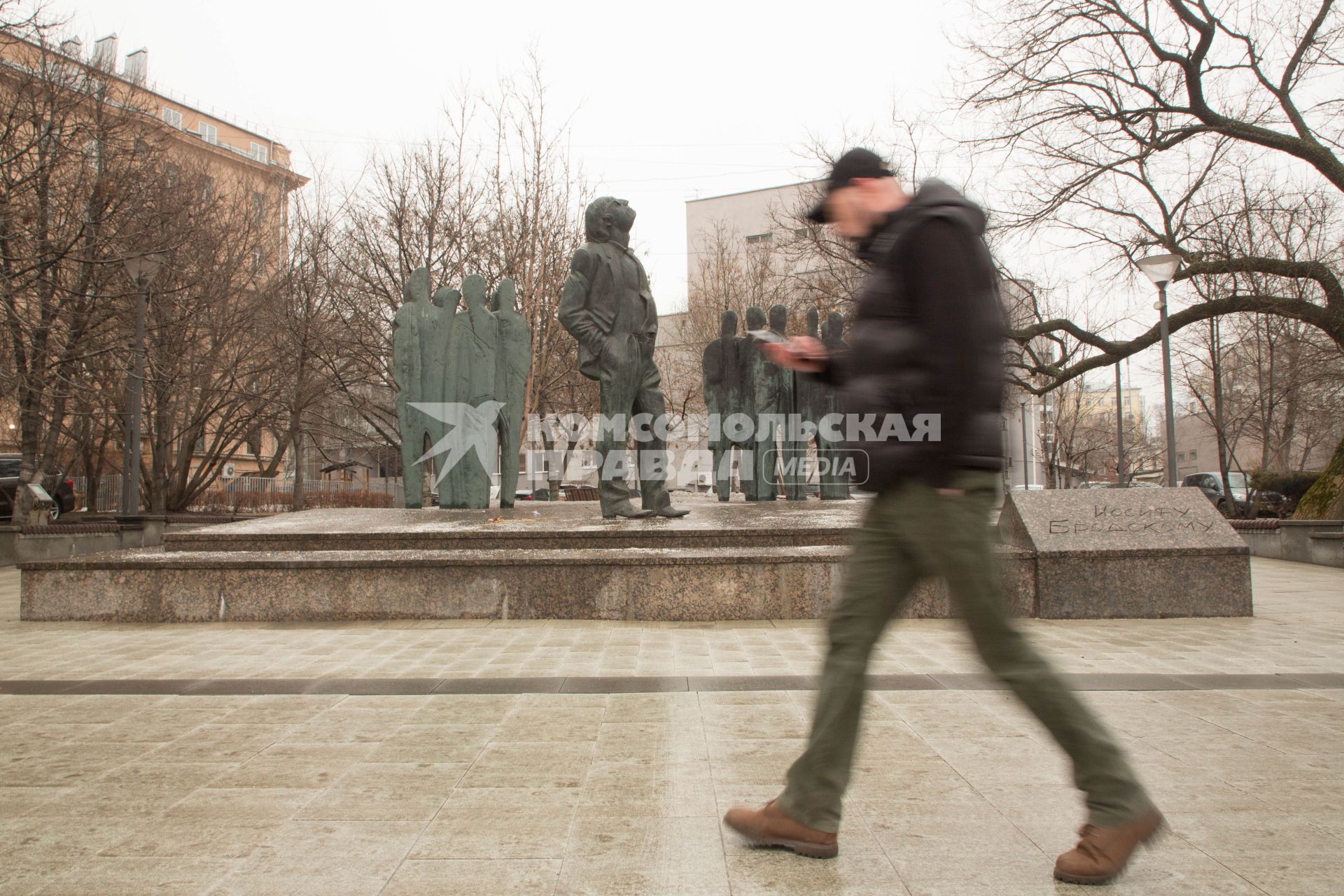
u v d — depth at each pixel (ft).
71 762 11.71
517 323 40.19
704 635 22.02
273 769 11.35
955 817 9.39
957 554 7.73
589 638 21.54
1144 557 24.71
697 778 10.86
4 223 46.09
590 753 11.94
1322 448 130.31
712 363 44.50
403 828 9.27
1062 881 7.68
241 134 148.05
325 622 24.54
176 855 8.60
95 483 85.46
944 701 14.66
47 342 54.95
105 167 54.34
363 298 81.66
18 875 8.13
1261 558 51.67
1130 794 7.66
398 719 13.88
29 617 25.13
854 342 8.41
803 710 14.24
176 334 69.97
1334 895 7.44
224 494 98.58
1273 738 12.39
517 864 8.29
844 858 8.32
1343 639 20.99
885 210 8.75
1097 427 176.35
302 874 8.11
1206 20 53.01
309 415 93.66
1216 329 82.02
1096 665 17.80
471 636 21.95
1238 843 8.62
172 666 18.30
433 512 36.88
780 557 24.57
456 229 81.15
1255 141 54.85
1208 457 185.37
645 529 28.17
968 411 7.75
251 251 79.00
